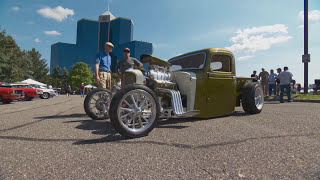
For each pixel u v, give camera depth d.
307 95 9.80
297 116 3.55
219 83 3.65
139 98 2.45
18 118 3.80
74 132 2.47
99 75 4.25
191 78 3.27
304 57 10.59
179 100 2.98
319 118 3.28
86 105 3.58
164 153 1.66
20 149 1.77
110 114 2.11
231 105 3.87
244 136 2.16
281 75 7.87
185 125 2.91
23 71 46.72
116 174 1.26
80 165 1.41
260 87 4.20
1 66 34.06
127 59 4.20
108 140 2.08
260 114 3.99
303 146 1.78
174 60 4.25
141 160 1.50
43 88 16.89
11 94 10.29
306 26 10.50
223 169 1.33
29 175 1.25
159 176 1.23
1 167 1.37
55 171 1.30
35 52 75.88
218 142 1.95
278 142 1.92
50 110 5.57
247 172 1.28
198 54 3.73
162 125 2.96
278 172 1.27
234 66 3.97
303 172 1.26
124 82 2.85
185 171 1.30
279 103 7.24
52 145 1.89
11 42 41.97
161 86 3.04
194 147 1.81
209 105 3.50
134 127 2.26
